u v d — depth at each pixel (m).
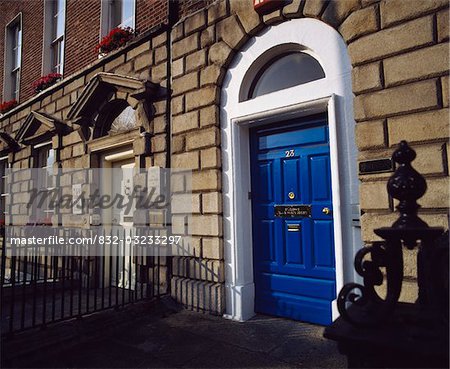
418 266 2.00
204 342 3.62
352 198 3.56
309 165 4.11
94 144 6.34
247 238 4.48
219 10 4.67
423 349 1.38
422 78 3.13
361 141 3.42
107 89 6.12
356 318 1.73
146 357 3.33
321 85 3.79
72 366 3.17
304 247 4.08
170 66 5.31
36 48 8.95
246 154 4.59
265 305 4.35
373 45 3.39
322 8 3.77
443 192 2.96
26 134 8.11
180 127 5.01
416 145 3.14
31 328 3.52
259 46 4.34
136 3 6.08
